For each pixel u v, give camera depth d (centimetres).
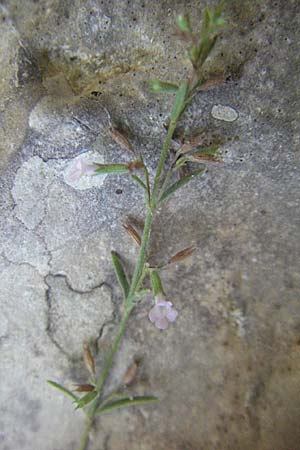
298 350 6
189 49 5
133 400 6
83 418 7
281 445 6
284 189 6
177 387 7
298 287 6
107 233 6
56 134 6
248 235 6
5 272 6
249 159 6
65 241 6
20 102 6
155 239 6
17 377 7
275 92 6
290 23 5
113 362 7
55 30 5
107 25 5
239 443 6
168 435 7
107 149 6
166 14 5
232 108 6
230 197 6
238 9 5
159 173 5
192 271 7
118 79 6
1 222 6
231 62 5
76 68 6
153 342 7
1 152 6
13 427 7
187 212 6
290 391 6
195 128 6
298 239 6
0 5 5
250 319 7
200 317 7
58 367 7
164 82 5
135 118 6
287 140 6
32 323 7
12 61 6
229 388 7
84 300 7
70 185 6
